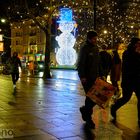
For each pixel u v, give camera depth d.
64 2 30.97
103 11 46.69
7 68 37.44
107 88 7.97
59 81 25.94
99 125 8.42
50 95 14.98
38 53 91.31
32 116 9.41
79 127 8.07
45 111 10.27
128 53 8.72
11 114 9.70
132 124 8.60
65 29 52.09
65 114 9.75
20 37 101.62
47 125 8.23
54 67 70.12
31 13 30.66
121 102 9.05
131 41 8.74
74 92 16.55
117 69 13.34
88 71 8.38
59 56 53.06
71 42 52.78
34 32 94.38
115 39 48.62
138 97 8.77
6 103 12.10
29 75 36.22
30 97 14.09
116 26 49.41
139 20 48.91
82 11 48.16
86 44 8.47
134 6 49.50
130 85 8.76
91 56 8.36
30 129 7.78
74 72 48.34
